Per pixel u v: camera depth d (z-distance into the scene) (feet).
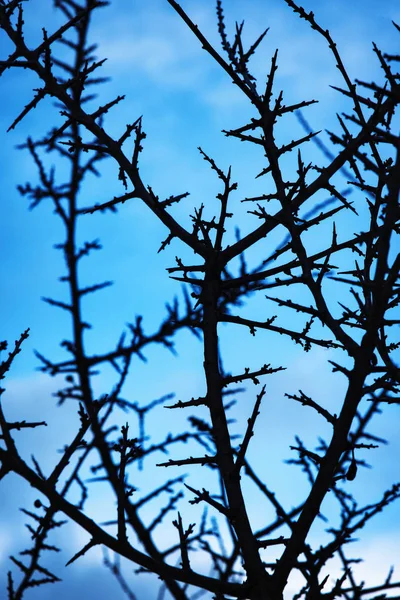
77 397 14.69
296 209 10.97
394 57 9.61
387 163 10.34
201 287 11.36
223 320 11.09
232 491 9.89
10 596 9.80
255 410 9.87
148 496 10.73
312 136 10.82
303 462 10.41
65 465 9.55
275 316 10.75
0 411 9.37
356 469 9.48
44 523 9.86
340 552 9.55
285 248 11.07
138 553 9.39
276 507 9.95
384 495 9.80
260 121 11.03
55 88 11.33
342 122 10.39
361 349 9.36
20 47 11.21
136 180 11.59
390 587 8.98
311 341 10.33
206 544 9.96
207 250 11.32
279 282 10.44
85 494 10.70
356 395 9.46
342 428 9.52
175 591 9.32
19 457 9.36
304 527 9.46
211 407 10.43
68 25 11.23
